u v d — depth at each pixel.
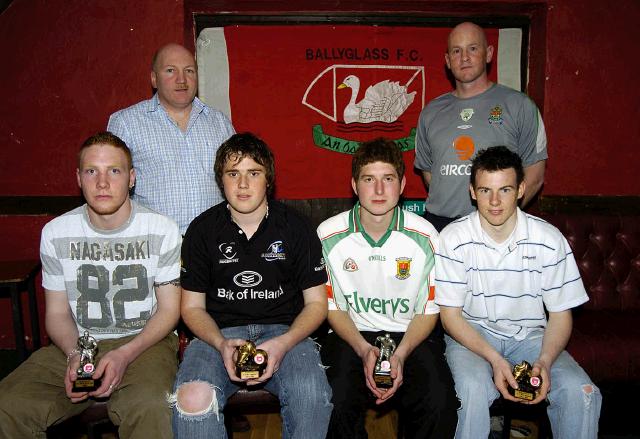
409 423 1.83
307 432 1.67
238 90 3.06
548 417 1.87
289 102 3.09
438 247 1.97
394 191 1.89
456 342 2.00
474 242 1.94
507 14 2.99
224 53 3.03
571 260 1.93
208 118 2.44
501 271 1.94
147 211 1.94
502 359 1.81
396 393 1.92
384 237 1.96
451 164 2.47
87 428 1.84
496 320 1.99
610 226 2.82
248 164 1.83
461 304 1.95
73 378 1.68
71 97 2.96
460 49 2.41
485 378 1.79
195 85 2.35
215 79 3.05
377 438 2.31
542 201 3.14
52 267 1.89
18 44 2.90
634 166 3.14
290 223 1.94
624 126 3.10
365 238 1.96
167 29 2.94
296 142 3.12
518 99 2.43
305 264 1.94
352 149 3.14
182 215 2.34
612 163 3.13
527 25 3.03
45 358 1.90
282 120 3.10
